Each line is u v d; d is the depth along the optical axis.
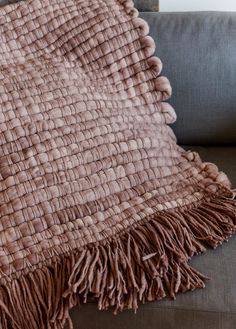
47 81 1.03
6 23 1.11
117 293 0.83
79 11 1.12
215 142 1.23
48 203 0.92
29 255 0.86
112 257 0.87
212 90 1.17
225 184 1.02
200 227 0.93
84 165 0.97
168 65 1.18
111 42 1.10
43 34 1.11
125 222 0.92
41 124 0.97
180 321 0.82
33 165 0.94
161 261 0.86
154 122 1.11
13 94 0.99
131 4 1.13
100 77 1.09
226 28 1.17
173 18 1.21
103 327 0.84
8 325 0.82
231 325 0.81
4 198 0.91
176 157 1.08
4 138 0.95
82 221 0.91
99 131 1.00
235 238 0.93
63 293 0.82
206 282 0.85
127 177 0.98
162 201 0.97
